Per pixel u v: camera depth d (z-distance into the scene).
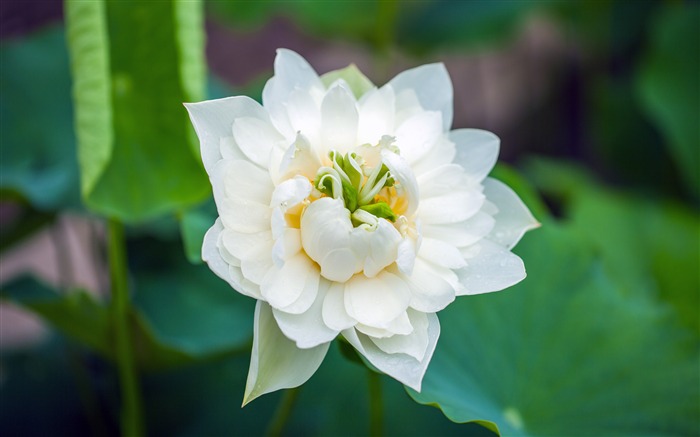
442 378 0.93
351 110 0.85
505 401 0.96
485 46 1.77
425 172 0.86
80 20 0.93
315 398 1.06
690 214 1.59
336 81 0.85
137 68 0.96
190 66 0.96
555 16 1.92
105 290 1.14
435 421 1.03
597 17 1.92
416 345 0.83
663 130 1.59
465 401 0.92
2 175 1.11
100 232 1.20
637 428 0.96
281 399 1.08
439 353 0.95
